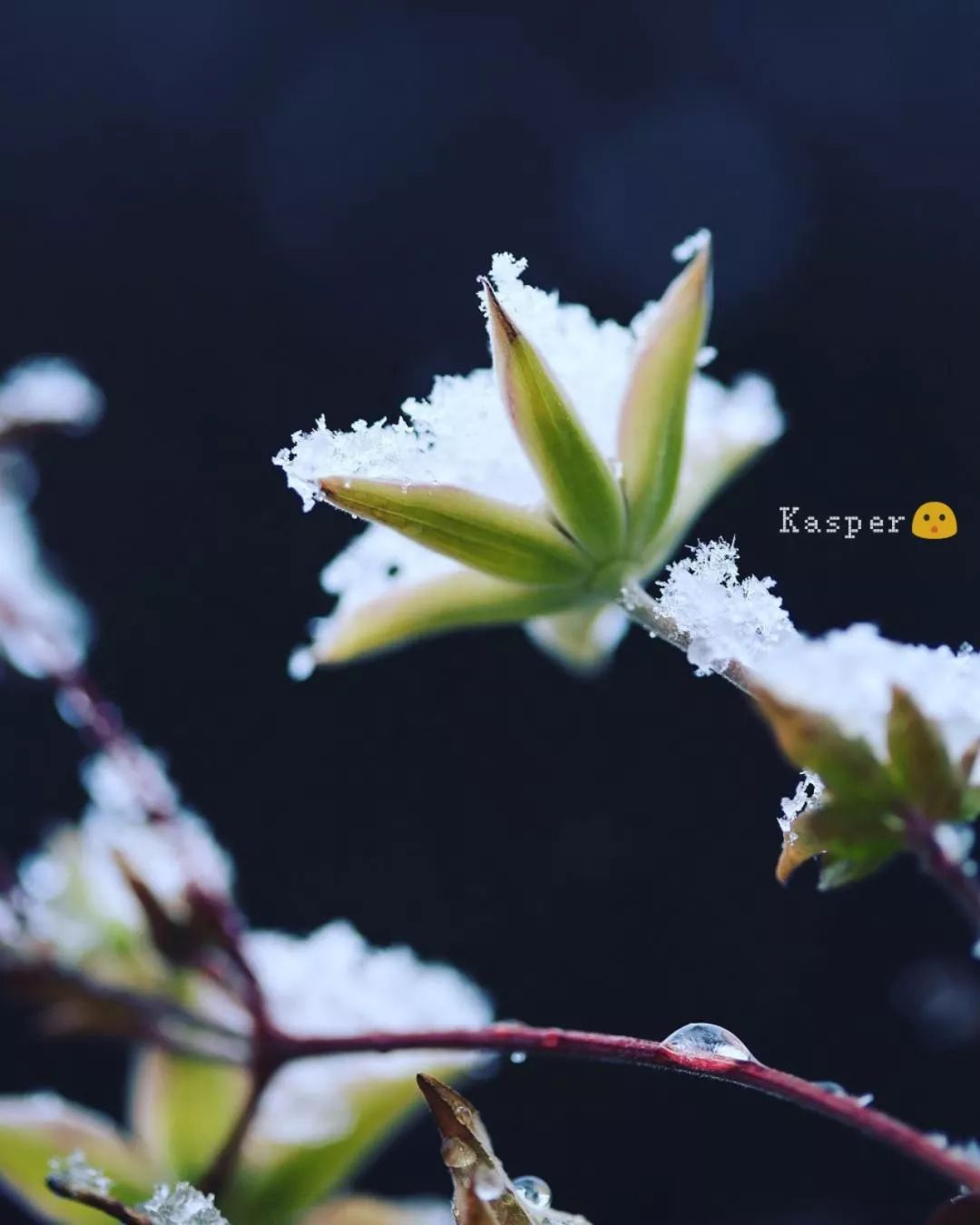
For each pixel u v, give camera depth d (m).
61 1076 0.26
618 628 0.13
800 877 0.26
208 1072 0.14
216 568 0.30
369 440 0.11
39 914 0.14
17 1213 0.15
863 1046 0.25
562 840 0.28
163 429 0.32
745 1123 0.25
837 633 0.11
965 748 0.11
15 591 0.15
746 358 0.31
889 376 0.29
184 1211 0.11
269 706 0.29
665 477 0.11
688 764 0.28
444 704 0.29
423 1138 0.24
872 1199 0.24
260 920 0.27
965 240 0.31
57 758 0.28
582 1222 0.10
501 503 0.11
